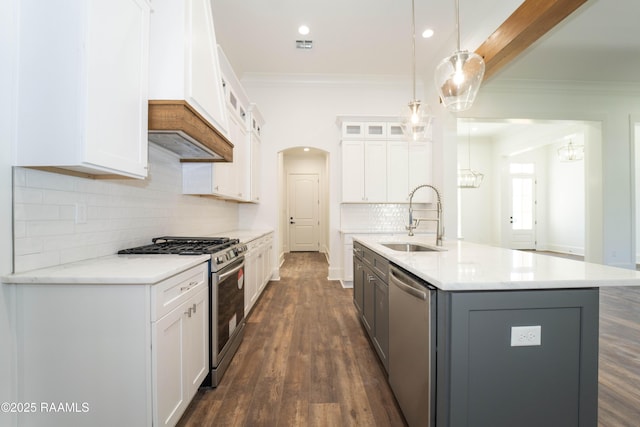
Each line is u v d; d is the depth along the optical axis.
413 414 1.40
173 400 1.38
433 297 1.23
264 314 3.22
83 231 1.61
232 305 2.21
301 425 1.56
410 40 3.85
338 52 4.14
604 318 3.01
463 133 7.58
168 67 1.69
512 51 2.95
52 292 1.23
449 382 1.14
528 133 6.93
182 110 1.67
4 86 1.19
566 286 1.14
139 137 1.55
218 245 2.16
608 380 1.92
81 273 1.25
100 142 1.27
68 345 1.22
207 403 1.73
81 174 1.57
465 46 3.54
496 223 7.92
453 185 4.29
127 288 1.22
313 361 2.21
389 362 1.82
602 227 4.66
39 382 1.23
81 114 1.19
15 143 1.22
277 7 3.23
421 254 1.84
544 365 1.16
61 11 1.20
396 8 3.24
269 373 2.04
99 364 1.22
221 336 1.97
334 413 1.65
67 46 1.19
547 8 2.34
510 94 4.51
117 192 1.88
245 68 4.60
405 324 1.51
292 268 5.84
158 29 1.70
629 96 4.67
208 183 2.78
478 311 1.14
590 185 4.84
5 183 1.21
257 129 4.62
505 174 7.81
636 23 3.16
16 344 1.23
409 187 4.65
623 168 4.68
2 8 1.18
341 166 4.70
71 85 1.19
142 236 2.16
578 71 4.20
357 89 4.94
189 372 1.56
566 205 7.52
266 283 4.13
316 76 4.84
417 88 4.97
